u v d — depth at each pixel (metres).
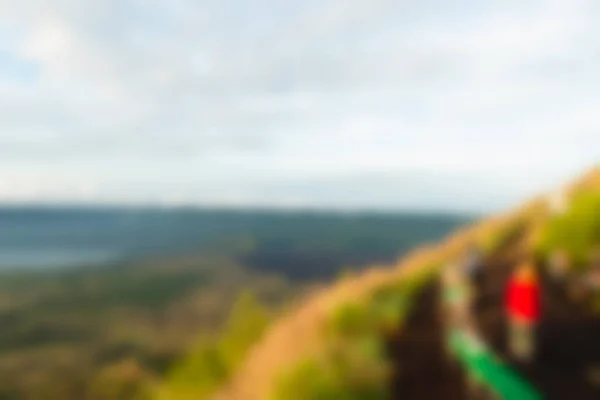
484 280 16.17
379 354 10.45
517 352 10.05
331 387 9.70
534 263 17.59
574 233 18.92
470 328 11.73
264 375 11.45
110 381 19.56
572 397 8.07
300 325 12.77
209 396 12.48
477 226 25.11
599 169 23.36
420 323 12.41
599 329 10.75
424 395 8.75
